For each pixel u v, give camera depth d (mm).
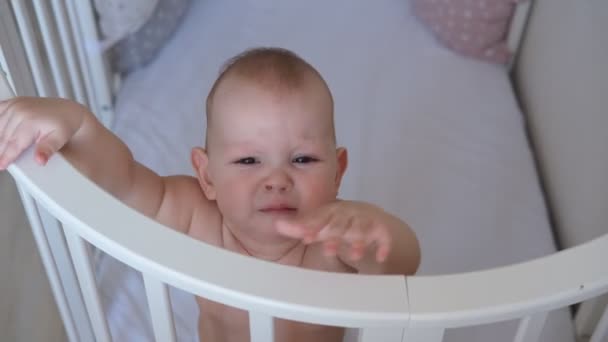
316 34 1657
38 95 1133
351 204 646
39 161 606
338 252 731
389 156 1395
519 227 1296
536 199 1354
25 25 1046
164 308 593
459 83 1573
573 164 1332
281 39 1637
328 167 771
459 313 512
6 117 663
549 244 1273
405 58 1621
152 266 534
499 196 1346
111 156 780
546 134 1502
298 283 521
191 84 1521
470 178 1370
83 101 1384
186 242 544
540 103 1550
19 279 1305
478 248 1249
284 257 856
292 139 743
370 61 1601
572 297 526
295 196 756
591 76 1278
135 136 1400
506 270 535
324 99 766
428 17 1665
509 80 1626
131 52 1521
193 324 1098
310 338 875
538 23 1582
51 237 720
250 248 866
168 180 920
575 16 1379
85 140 733
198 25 1659
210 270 526
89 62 1430
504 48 1647
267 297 514
